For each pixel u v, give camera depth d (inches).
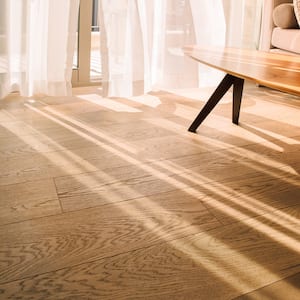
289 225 47.1
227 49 77.9
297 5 103.8
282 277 37.9
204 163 63.7
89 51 107.8
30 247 40.3
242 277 37.6
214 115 89.7
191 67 113.0
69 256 39.3
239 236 44.3
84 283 35.8
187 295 35.0
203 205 50.7
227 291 35.7
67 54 95.7
